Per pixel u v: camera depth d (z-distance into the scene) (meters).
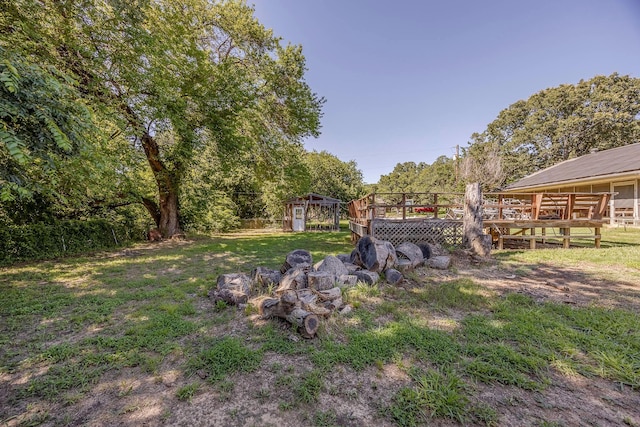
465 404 1.60
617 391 1.72
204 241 10.19
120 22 6.17
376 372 1.94
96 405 1.66
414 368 1.96
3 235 6.16
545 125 23.41
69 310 3.24
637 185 10.94
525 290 3.69
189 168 10.32
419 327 2.60
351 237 11.14
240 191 18.42
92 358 2.16
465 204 6.61
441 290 3.66
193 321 2.86
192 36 8.49
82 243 7.95
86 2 5.66
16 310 3.20
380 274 4.32
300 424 1.50
